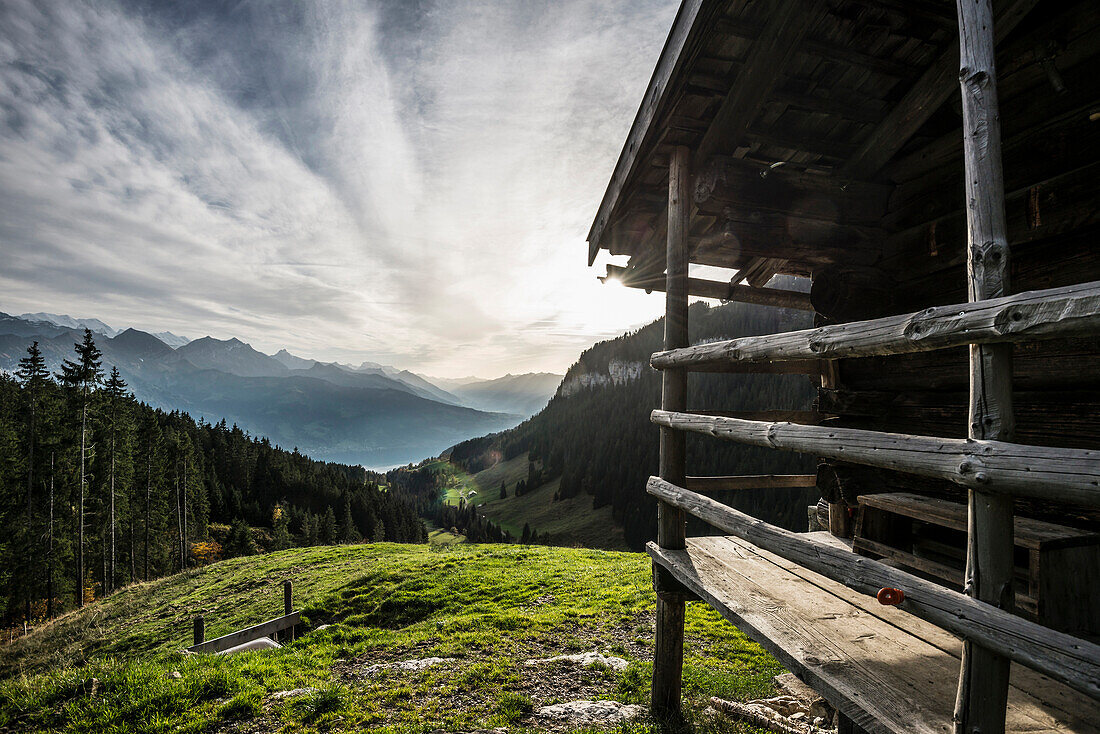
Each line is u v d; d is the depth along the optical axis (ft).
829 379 20.95
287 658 33.73
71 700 25.41
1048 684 10.05
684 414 16.69
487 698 25.67
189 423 298.76
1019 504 13.92
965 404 15.65
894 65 15.97
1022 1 12.55
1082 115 12.96
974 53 8.09
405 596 48.70
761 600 13.99
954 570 13.21
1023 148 14.29
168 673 28.04
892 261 18.81
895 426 18.21
